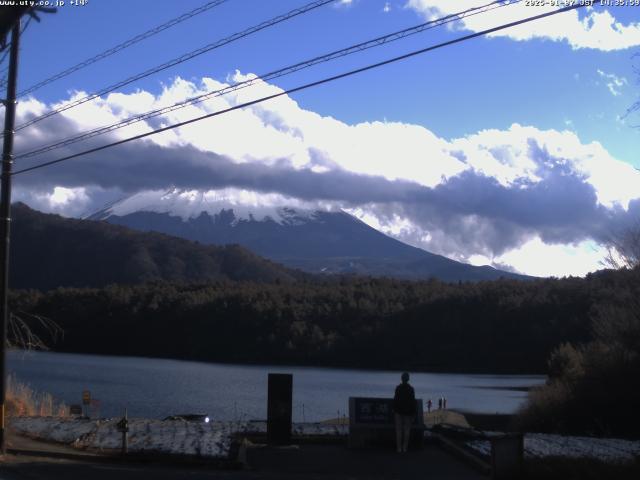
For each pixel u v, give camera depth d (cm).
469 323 9881
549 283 9894
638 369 2720
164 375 7975
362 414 1609
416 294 11144
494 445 1280
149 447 1496
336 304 11219
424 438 1689
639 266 2955
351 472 1348
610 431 2705
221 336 11025
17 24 1459
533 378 8550
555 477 1295
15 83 1497
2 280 1480
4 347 1462
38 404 2464
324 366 10225
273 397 1627
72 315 11219
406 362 10012
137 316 11294
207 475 1280
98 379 7188
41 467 1307
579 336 8438
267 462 1435
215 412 5006
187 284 13312
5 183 1495
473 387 7450
